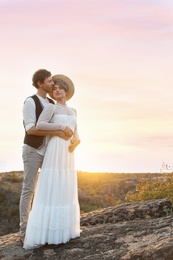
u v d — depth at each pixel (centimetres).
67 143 712
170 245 578
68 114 732
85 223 834
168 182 1027
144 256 582
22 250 706
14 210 3369
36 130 703
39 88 738
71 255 660
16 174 4503
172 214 817
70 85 748
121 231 726
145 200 979
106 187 4653
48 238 688
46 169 699
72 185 714
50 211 688
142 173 5178
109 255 627
